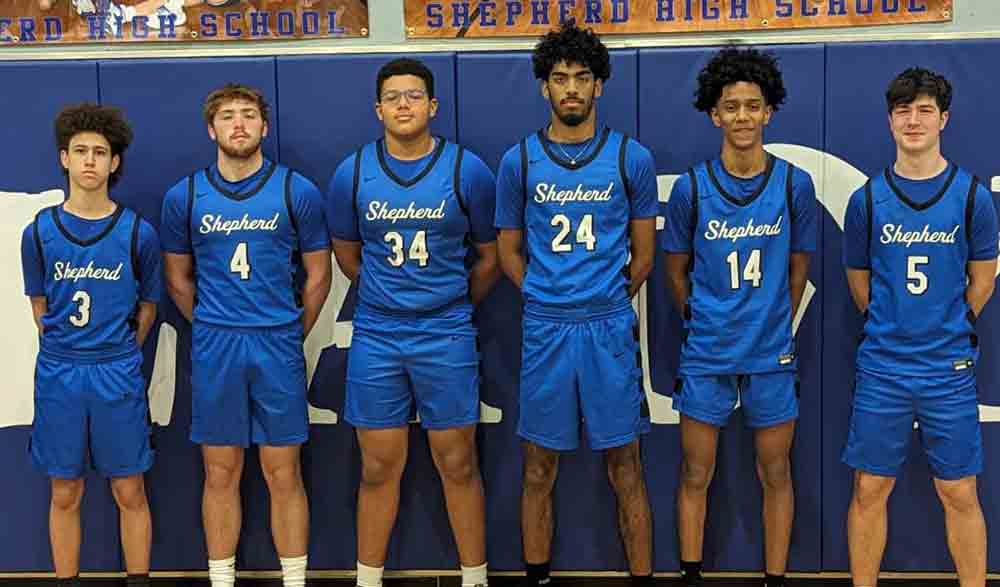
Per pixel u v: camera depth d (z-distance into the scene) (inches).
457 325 123.3
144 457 125.6
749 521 135.5
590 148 119.8
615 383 119.5
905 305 117.3
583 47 116.5
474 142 133.0
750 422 123.1
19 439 137.9
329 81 133.0
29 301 135.8
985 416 132.2
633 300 133.6
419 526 138.0
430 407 123.7
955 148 129.6
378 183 121.3
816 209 130.1
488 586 135.4
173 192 125.2
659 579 136.8
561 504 137.1
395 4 134.6
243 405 124.3
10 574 138.9
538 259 120.0
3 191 135.1
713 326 120.7
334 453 137.3
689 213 121.8
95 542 138.4
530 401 121.3
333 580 138.2
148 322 127.1
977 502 121.7
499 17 133.2
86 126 119.6
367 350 123.0
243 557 138.4
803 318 132.8
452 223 121.2
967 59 128.3
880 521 124.0
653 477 136.1
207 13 135.3
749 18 131.2
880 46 129.1
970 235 117.0
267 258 123.0
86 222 122.5
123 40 135.7
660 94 131.3
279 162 134.2
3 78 133.9
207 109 122.4
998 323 130.9
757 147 119.8
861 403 120.3
